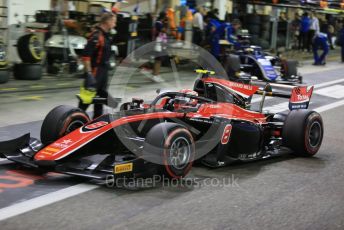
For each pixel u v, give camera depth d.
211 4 20.53
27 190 5.22
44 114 9.16
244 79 8.98
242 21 20.42
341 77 16.70
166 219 4.62
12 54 13.95
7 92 11.17
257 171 6.37
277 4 19.53
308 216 4.91
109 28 7.65
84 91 7.40
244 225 4.59
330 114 10.65
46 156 5.36
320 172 6.47
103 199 5.04
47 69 14.08
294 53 23.08
